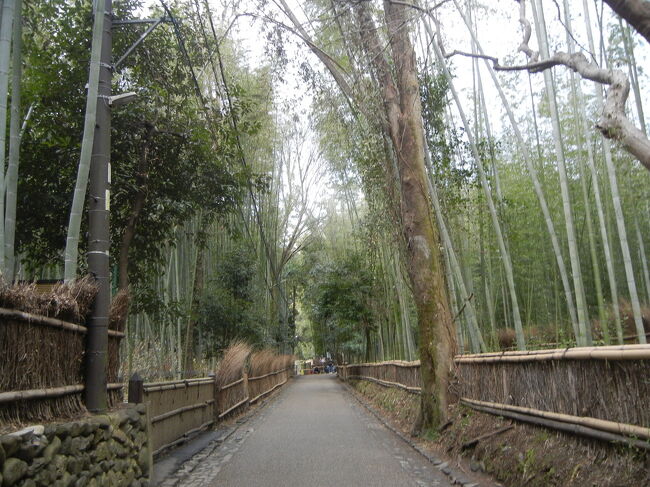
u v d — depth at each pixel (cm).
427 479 633
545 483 486
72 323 491
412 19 849
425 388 942
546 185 1361
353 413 1482
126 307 632
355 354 3194
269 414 1483
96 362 527
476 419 760
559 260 929
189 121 953
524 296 1723
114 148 905
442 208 1120
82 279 528
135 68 892
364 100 1018
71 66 841
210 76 1350
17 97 543
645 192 1156
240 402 1439
